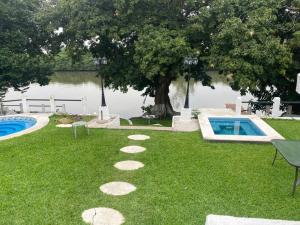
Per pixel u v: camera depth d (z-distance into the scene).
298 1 15.16
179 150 8.66
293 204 5.52
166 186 6.31
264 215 5.16
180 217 5.12
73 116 13.80
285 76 17.11
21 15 16.98
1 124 13.80
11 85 18.66
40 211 5.37
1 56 15.80
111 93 35.22
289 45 14.92
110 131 10.92
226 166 7.40
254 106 19.53
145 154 8.35
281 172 7.02
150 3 15.11
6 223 5.00
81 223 5.00
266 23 14.15
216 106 27.50
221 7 14.04
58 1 17.23
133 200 5.74
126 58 17.23
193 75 18.38
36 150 8.77
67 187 6.32
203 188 6.20
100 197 5.87
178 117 13.01
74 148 8.91
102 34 14.89
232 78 14.77
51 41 18.50
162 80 18.19
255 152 8.44
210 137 9.54
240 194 5.91
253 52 13.16
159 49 13.35
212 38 14.40
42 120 13.01
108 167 7.42
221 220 4.28
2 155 8.38
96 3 15.24
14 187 6.33
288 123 12.15
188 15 16.39
